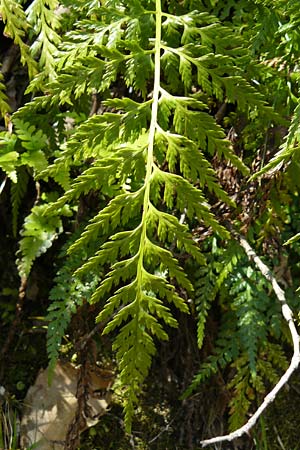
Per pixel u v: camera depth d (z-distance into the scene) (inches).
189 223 75.5
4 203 88.1
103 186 69.0
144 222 57.8
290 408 82.9
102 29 63.6
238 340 77.7
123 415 81.5
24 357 84.0
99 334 83.0
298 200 79.3
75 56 64.6
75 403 80.0
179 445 80.7
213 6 70.1
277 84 69.2
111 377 82.3
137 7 64.0
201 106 60.3
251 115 67.1
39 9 68.2
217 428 81.5
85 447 79.2
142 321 58.7
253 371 74.0
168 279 78.1
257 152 72.1
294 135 58.3
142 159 58.6
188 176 58.7
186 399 82.4
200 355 83.4
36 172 74.4
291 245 77.9
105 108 77.4
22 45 68.1
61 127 76.6
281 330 78.1
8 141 75.5
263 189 71.9
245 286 75.9
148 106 60.1
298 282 79.5
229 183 73.0
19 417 80.0
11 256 88.1
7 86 83.3
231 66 61.7
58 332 71.1
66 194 58.0
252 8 69.7
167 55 62.6
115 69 61.3
